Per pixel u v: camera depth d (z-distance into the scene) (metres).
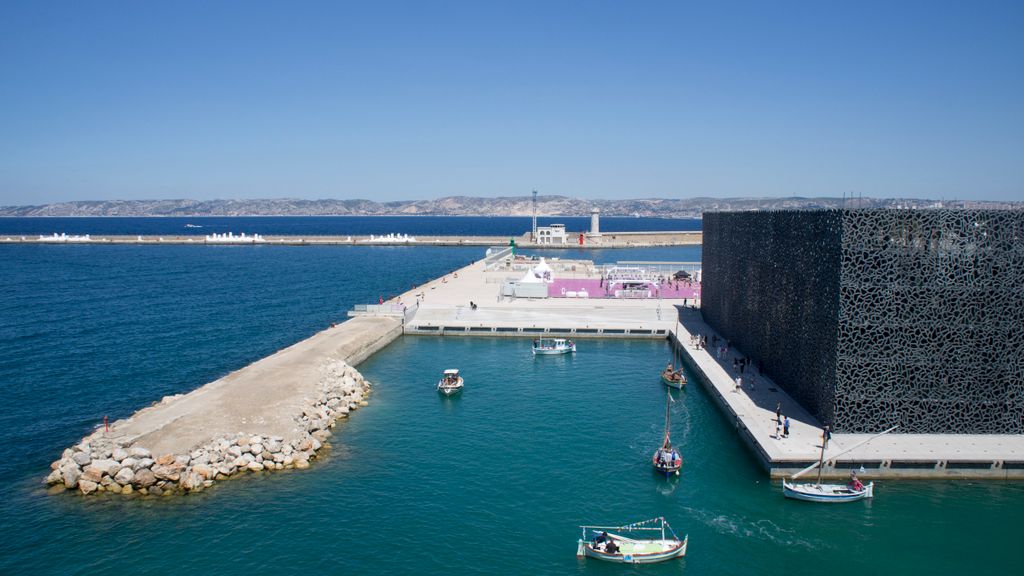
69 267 186.25
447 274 158.88
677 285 122.69
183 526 38.78
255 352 83.12
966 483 43.94
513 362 77.06
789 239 57.81
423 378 70.38
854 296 46.66
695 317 98.12
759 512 41.12
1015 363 46.75
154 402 62.44
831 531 38.84
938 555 36.59
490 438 52.72
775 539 38.12
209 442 46.91
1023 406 47.16
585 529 38.97
